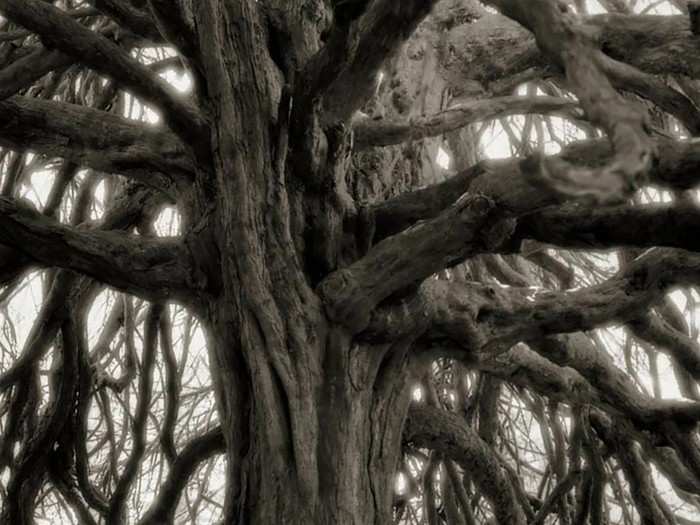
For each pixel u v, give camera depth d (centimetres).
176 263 479
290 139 438
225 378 466
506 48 634
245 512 448
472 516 721
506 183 392
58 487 709
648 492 662
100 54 447
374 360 470
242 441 460
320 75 404
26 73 486
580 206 427
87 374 702
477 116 458
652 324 566
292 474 440
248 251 440
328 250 456
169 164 503
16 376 680
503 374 555
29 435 722
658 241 420
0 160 772
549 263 755
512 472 704
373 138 457
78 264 478
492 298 489
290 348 443
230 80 439
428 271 436
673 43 445
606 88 252
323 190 455
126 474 706
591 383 566
